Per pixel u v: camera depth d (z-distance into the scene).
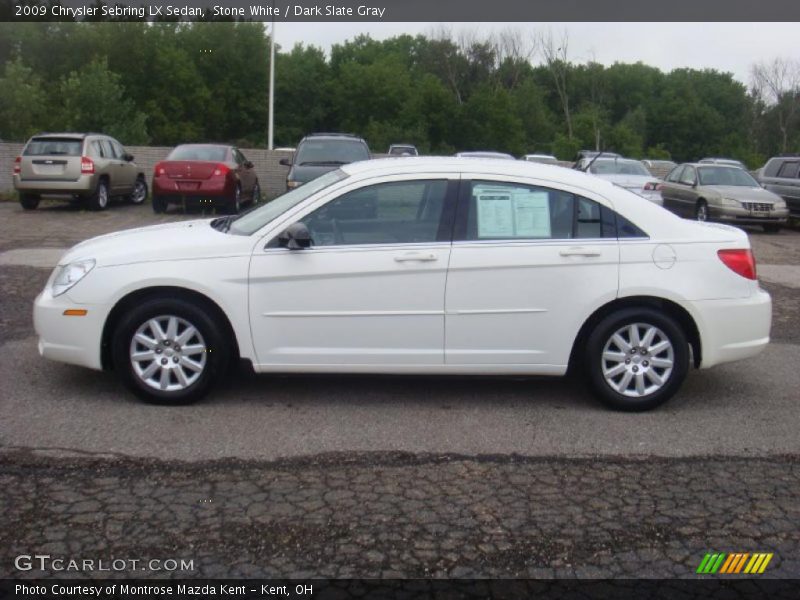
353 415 5.70
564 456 5.06
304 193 6.18
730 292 5.85
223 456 4.93
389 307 5.67
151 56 49.38
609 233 5.81
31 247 13.23
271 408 5.80
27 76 28.33
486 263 5.66
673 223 5.89
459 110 55.56
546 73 71.06
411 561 3.82
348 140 18.41
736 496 4.56
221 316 5.74
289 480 4.63
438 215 5.75
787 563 3.88
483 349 5.75
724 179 19.86
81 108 29.14
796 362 7.34
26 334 7.61
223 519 4.17
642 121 69.00
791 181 20.05
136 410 5.69
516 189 5.80
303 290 5.64
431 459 4.97
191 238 5.88
